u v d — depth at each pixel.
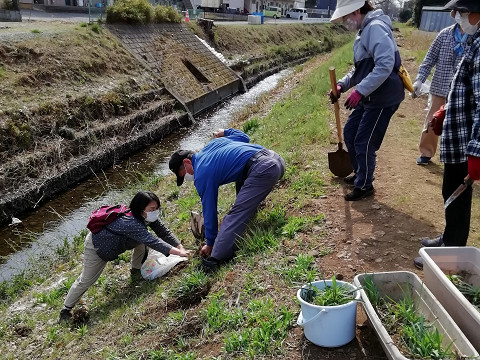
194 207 6.64
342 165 5.30
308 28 42.53
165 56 18.30
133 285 4.93
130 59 16.08
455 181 3.34
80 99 11.89
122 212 4.59
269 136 8.93
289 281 3.69
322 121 8.23
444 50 5.46
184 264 4.82
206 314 3.63
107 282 5.11
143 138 12.70
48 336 4.40
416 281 2.98
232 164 4.37
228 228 4.34
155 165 11.40
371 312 2.73
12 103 10.28
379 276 3.08
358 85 4.15
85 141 11.00
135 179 10.41
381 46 4.12
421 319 2.66
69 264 6.34
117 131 12.16
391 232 4.27
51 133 10.40
